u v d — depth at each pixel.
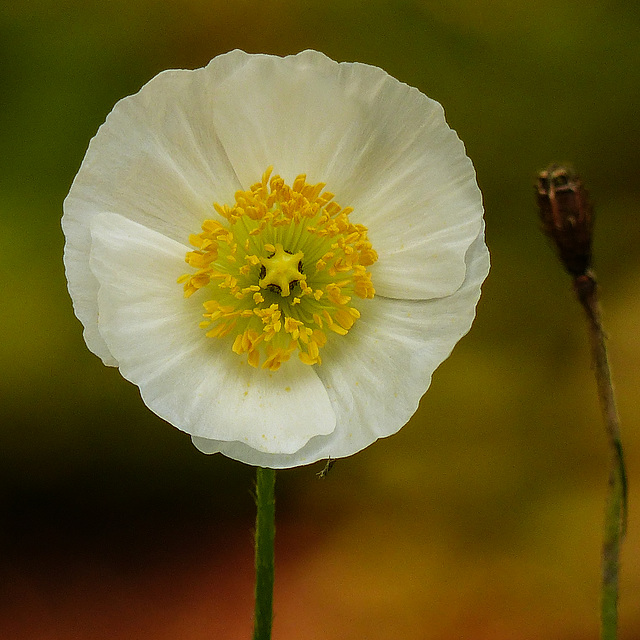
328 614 0.96
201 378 0.62
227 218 0.62
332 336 0.63
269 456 0.62
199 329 0.62
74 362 1.00
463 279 0.62
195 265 0.62
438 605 0.95
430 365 0.62
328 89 0.62
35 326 0.98
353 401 0.62
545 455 1.02
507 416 1.04
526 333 1.08
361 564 1.00
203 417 0.62
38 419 1.01
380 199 0.62
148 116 0.61
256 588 0.61
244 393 0.62
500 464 1.02
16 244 1.00
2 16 1.09
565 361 1.07
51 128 1.06
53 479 1.05
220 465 1.08
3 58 1.08
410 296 0.62
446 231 0.62
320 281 0.64
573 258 0.61
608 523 0.61
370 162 0.62
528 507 1.00
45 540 1.07
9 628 0.99
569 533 0.97
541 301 1.09
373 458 1.05
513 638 0.92
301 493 1.07
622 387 1.04
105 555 1.07
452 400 1.04
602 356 0.61
